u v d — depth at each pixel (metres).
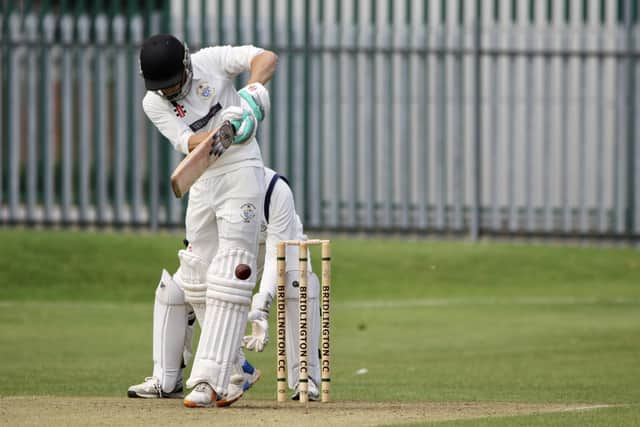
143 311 56.56
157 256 66.00
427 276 65.00
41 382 34.62
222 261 26.00
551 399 31.48
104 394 31.64
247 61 26.16
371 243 69.81
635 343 45.66
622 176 70.31
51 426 22.69
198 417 23.86
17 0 75.94
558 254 69.50
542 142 70.38
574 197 71.94
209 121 25.89
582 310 56.88
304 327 25.47
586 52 68.88
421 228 70.50
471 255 68.25
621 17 69.12
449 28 69.38
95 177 71.94
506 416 24.42
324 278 26.16
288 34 68.62
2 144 71.94
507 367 39.56
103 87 69.12
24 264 63.78
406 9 68.94
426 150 69.75
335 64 68.88
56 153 80.25
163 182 71.25
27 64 68.81
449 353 43.47
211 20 68.81
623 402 30.36
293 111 69.12
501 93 71.31
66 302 59.62
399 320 53.59
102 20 68.75
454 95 69.56
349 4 69.81
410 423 23.08
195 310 27.27
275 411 25.05
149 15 68.81
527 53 68.75
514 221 70.69
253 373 28.59
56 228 72.62
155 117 25.98
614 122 70.00
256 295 27.56
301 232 29.00
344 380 36.47
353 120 69.19
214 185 25.88
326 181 70.00
